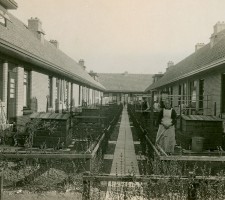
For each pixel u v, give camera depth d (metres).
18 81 16.27
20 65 16.67
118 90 72.94
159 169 7.70
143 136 13.49
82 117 16.72
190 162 7.82
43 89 21.81
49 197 6.95
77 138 13.30
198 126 12.58
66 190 7.32
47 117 12.46
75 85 35.50
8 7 15.45
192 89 25.59
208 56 21.81
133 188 6.84
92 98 53.44
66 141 12.23
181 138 13.14
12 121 15.23
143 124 15.59
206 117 13.00
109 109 20.64
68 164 8.31
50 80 24.45
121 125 25.42
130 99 74.50
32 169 8.12
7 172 7.93
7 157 7.77
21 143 11.87
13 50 13.50
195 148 11.83
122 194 6.68
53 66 20.53
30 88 18.70
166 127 10.57
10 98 15.55
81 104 39.62
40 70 20.88
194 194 6.16
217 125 12.58
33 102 18.84
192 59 30.91
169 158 7.58
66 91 30.56
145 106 24.97
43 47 26.12
